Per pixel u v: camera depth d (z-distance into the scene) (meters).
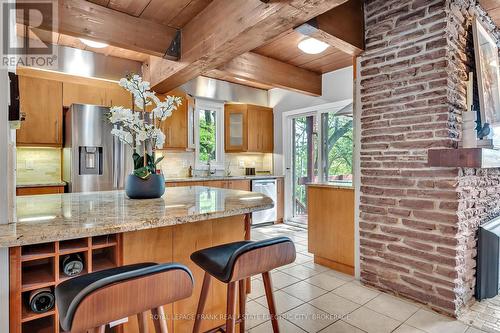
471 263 2.26
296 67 4.00
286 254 1.35
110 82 3.80
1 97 1.14
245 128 5.17
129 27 2.56
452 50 2.15
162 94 4.06
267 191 5.04
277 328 1.47
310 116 4.97
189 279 1.05
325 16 2.25
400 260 2.37
